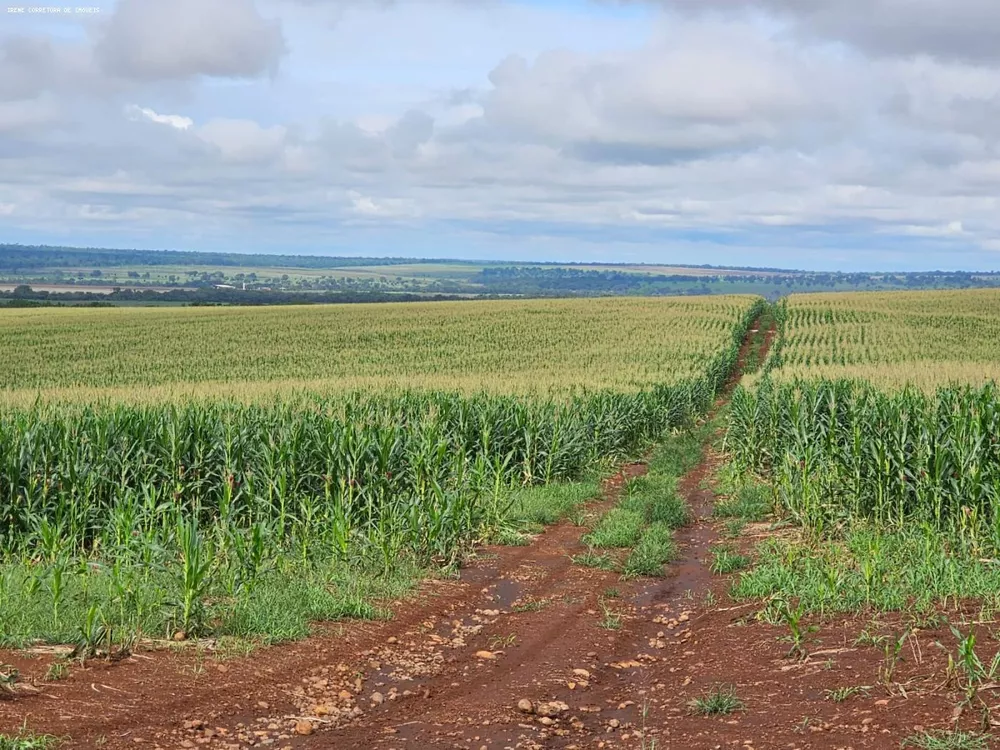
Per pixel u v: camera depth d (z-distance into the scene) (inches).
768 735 235.0
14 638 295.3
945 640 292.0
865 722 233.5
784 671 287.7
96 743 227.8
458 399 832.3
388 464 565.6
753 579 407.2
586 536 547.5
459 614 391.9
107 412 638.5
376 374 1695.4
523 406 822.5
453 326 2687.0
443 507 490.3
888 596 350.9
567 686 294.7
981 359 1843.0
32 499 518.0
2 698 248.4
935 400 621.0
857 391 761.6
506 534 547.2
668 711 267.0
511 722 259.3
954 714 229.6
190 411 630.5
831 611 347.9
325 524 490.6
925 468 506.3
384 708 273.3
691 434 1140.5
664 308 3208.7
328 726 255.9
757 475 792.9
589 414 903.1
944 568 376.2
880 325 2726.4
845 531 524.7
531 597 422.6
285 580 405.7
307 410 689.0
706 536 569.3
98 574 387.5
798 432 686.5
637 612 395.9
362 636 347.3
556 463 772.0
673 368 1581.0
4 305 4726.9
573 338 2311.8
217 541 446.6
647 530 550.6
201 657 304.0
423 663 320.8
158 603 329.1
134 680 276.4
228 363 1942.7
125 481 546.9
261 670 297.7
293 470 555.5
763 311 3499.0
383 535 458.9
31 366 1882.4
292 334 2524.6
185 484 571.5
